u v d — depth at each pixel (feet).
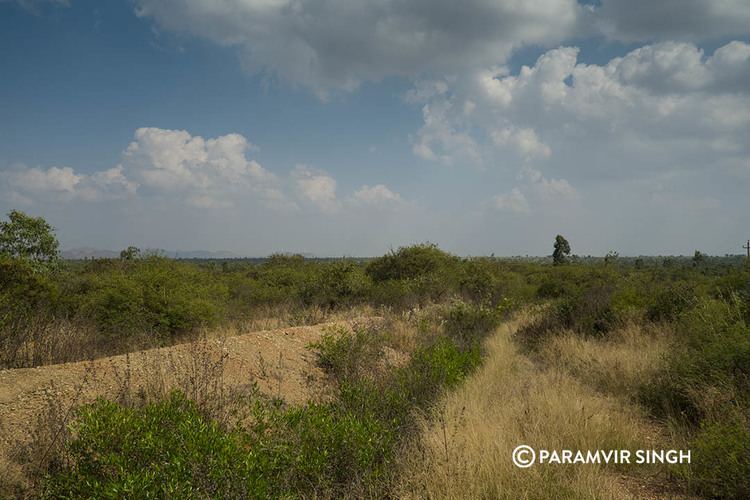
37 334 21.54
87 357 22.24
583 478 12.76
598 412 17.98
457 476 11.95
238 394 15.49
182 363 18.25
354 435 12.98
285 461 11.60
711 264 142.00
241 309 46.60
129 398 14.56
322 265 61.87
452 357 24.09
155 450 10.21
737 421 14.94
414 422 16.11
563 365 26.91
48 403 13.99
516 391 20.94
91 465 10.31
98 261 56.29
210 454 10.18
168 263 52.42
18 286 29.58
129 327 30.04
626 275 66.64
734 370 18.93
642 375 22.41
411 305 47.91
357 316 41.47
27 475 10.93
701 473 13.44
